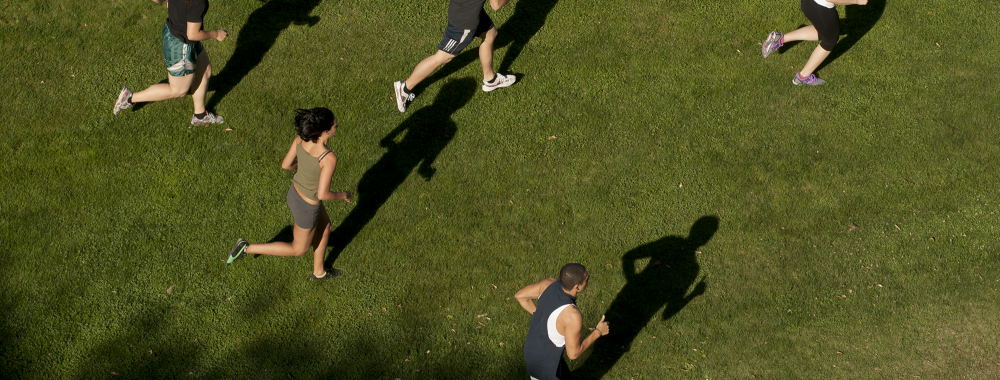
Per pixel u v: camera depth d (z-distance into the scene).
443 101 6.38
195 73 5.81
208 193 5.76
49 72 6.34
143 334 5.12
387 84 6.48
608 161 6.09
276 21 6.77
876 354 5.28
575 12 7.01
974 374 5.23
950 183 6.08
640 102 6.44
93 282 5.30
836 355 5.26
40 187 5.70
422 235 5.66
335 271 5.44
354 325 5.25
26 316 5.11
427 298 5.38
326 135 4.30
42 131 5.99
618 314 5.37
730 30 6.96
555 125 6.27
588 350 5.22
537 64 6.66
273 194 5.80
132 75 6.40
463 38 5.62
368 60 6.61
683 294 5.47
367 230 5.66
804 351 5.27
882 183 6.05
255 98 6.29
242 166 5.91
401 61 6.62
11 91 6.19
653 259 5.61
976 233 5.81
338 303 5.34
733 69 6.70
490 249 5.61
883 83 6.68
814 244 5.73
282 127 6.14
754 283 5.54
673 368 5.17
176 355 5.06
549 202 5.85
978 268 5.65
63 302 5.19
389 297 5.37
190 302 5.27
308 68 6.51
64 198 5.65
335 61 6.57
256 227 5.65
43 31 6.56
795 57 6.81
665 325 5.33
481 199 5.85
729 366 5.20
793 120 6.40
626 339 5.27
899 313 5.44
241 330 5.19
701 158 6.12
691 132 6.27
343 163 5.96
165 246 5.50
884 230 5.81
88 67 6.40
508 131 6.22
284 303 5.32
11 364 4.93
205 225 5.62
